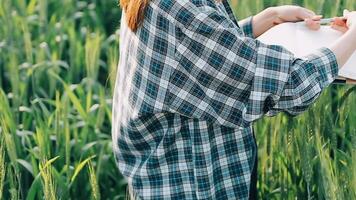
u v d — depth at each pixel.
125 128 2.60
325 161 3.01
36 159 3.76
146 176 2.59
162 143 2.54
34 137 3.71
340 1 3.86
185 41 2.39
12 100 4.10
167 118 2.51
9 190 3.45
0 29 4.82
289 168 3.34
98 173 3.65
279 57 2.39
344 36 2.50
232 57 2.38
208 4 2.42
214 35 2.37
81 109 3.87
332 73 2.45
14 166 3.39
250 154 2.60
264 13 2.96
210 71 2.40
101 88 4.01
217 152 2.56
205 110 2.46
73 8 5.30
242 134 2.58
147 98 2.48
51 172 3.31
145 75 2.47
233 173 2.58
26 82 4.19
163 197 2.57
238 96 2.44
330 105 3.30
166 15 2.39
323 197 3.17
